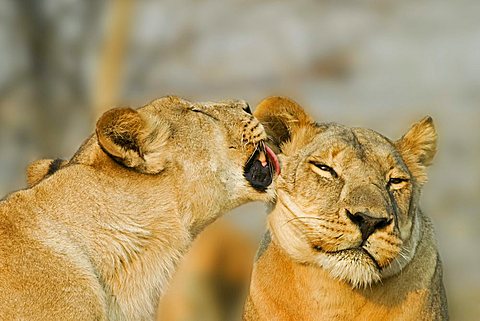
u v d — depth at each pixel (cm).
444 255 2931
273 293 1103
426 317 1102
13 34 3138
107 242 999
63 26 3145
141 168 1022
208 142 1063
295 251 1073
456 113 4088
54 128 3108
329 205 1060
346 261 1046
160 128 1035
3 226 971
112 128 1004
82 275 970
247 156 1083
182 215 1048
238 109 1090
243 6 3469
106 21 3056
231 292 2147
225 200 1077
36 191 995
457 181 3331
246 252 2159
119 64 3008
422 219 1127
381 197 1049
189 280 2098
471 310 2153
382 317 1087
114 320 1009
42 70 3128
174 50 3369
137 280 1019
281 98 1132
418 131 1160
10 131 3102
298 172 1089
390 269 1059
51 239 972
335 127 1123
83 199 998
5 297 945
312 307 1088
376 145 1104
